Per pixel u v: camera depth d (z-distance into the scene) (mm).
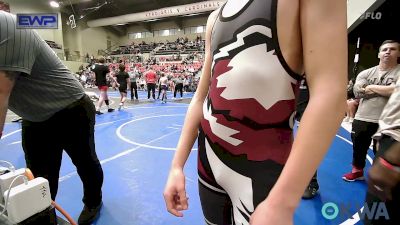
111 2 18562
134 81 9047
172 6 19609
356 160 2322
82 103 1520
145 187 2266
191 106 855
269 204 423
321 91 424
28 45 1075
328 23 432
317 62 436
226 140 610
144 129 4539
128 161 2912
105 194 2131
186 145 823
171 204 763
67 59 19828
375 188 891
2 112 1021
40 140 1467
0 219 956
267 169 563
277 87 535
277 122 557
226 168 622
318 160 411
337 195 2082
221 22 637
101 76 6051
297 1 486
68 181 2367
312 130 412
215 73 640
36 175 1506
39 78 1289
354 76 3938
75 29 20859
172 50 21938
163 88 8805
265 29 526
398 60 2111
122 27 25500
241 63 565
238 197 603
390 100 1030
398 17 3225
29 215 986
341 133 4105
